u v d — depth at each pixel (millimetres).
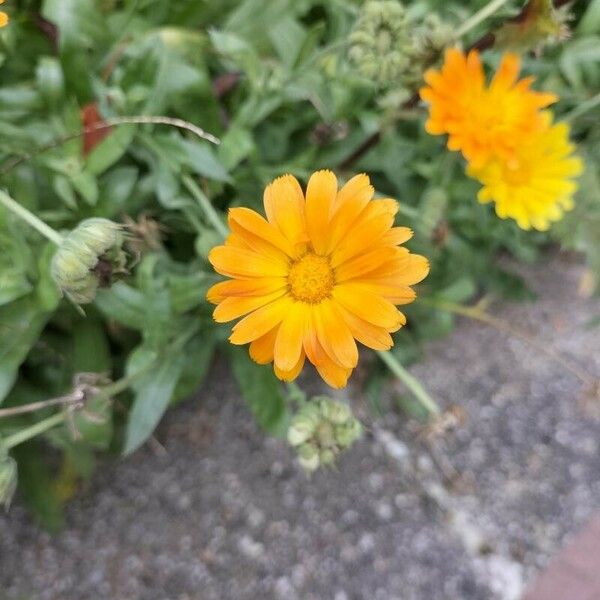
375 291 157
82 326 220
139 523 240
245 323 159
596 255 251
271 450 253
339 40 229
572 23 248
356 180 157
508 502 249
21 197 205
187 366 222
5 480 172
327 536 240
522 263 295
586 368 275
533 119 189
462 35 209
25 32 238
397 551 239
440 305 247
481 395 268
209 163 211
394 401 265
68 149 208
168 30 237
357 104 229
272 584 233
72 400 184
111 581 231
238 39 222
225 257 156
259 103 228
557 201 224
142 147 221
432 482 251
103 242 163
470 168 211
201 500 245
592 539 243
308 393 261
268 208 158
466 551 240
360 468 251
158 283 211
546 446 259
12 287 192
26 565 232
